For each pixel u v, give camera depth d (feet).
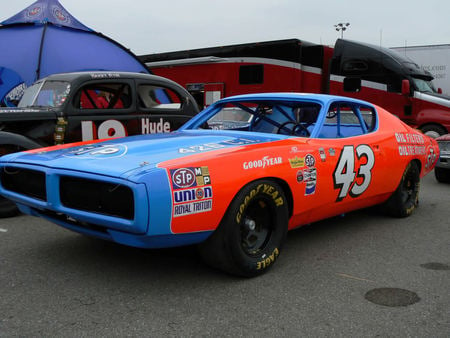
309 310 8.73
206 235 9.34
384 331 7.94
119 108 18.75
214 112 15.19
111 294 9.30
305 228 14.90
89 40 30.45
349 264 11.44
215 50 46.39
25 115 15.96
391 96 39.40
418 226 15.42
